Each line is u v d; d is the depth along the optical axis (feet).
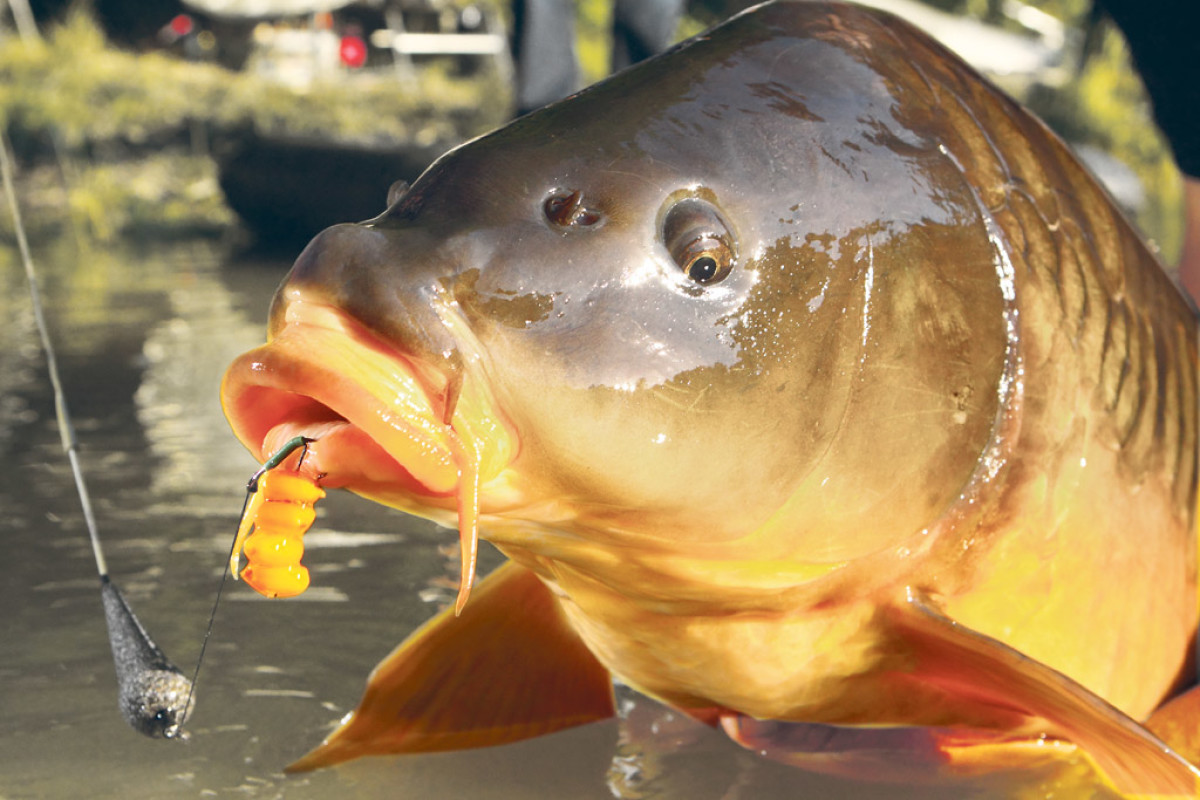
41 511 4.13
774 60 2.46
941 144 2.50
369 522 4.01
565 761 2.73
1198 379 2.80
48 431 5.40
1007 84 28.66
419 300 2.18
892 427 2.43
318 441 2.17
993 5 39.65
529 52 9.23
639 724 2.87
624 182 2.31
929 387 2.45
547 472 2.28
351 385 2.10
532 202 2.28
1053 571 2.61
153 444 5.12
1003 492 2.53
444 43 32.73
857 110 2.46
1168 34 3.39
